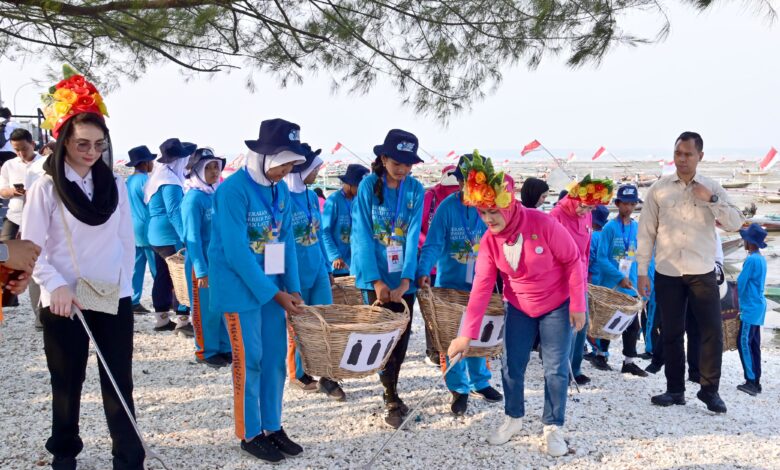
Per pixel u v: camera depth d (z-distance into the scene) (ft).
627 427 15.40
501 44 16.97
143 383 17.62
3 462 12.58
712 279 16.39
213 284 12.73
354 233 15.25
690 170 16.28
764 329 31.42
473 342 14.10
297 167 15.78
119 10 16.75
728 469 13.23
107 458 12.88
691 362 19.35
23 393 16.39
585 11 15.20
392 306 15.37
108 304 10.73
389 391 15.24
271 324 13.21
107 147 10.87
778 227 78.23
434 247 15.51
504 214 12.75
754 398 18.37
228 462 12.96
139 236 24.25
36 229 10.47
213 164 18.72
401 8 17.35
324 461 13.19
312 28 18.83
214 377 18.21
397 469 12.93
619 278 20.71
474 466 13.16
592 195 16.01
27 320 24.08
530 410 16.21
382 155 14.70
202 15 16.97
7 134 28.27
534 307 13.53
